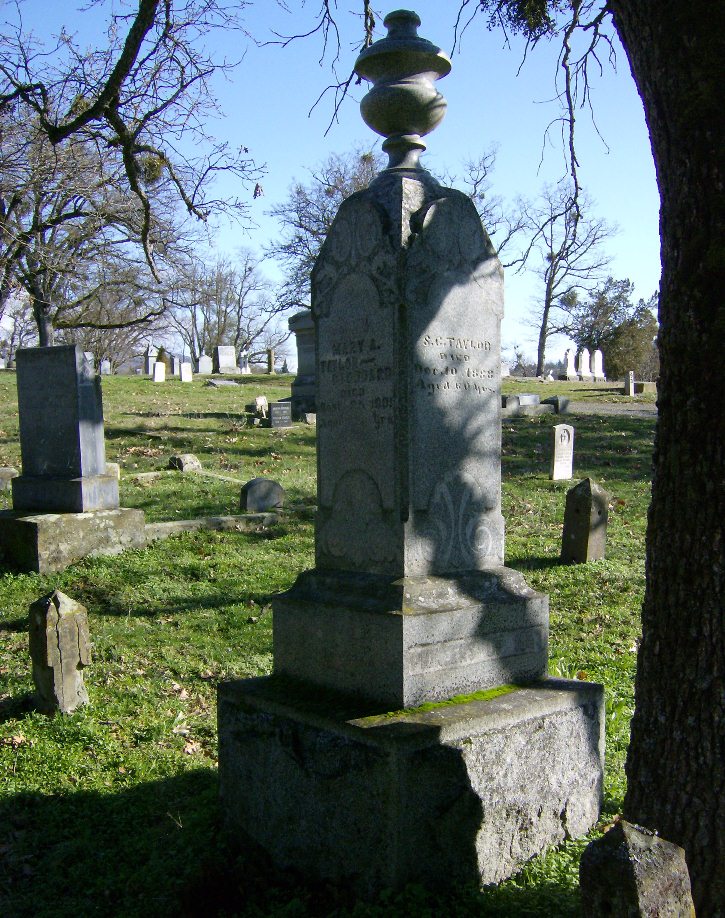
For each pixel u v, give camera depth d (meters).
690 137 3.48
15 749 6.05
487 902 3.98
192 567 10.73
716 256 3.43
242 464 18.17
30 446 11.70
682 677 3.62
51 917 4.28
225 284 76.69
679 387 3.59
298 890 4.34
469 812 4.16
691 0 3.42
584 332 67.44
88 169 16.62
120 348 58.34
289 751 4.48
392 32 4.98
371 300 4.71
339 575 4.89
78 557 10.95
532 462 18.88
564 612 9.16
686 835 3.59
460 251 4.77
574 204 6.86
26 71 10.72
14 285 19.91
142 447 19.84
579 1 6.08
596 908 2.62
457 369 4.78
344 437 4.91
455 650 4.52
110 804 5.33
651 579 3.77
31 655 6.73
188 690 7.21
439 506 4.71
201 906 4.27
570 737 4.58
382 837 4.00
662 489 3.70
